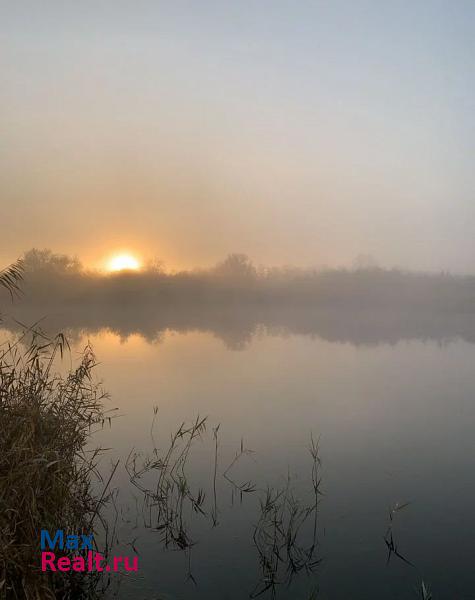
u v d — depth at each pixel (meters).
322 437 9.54
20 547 4.20
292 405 12.07
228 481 7.28
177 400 12.52
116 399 12.56
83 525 5.29
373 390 13.91
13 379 5.11
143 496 6.65
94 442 9.00
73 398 5.71
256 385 14.58
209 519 6.10
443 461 8.26
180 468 7.77
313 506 6.52
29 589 4.03
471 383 14.97
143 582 4.86
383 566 5.19
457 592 4.75
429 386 14.50
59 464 4.88
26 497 4.36
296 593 4.73
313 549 5.48
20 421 4.73
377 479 7.46
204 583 4.84
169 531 5.78
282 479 7.41
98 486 6.92
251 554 5.36
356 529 5.93
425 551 5.48
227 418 10.87
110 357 20.25
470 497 6.84
